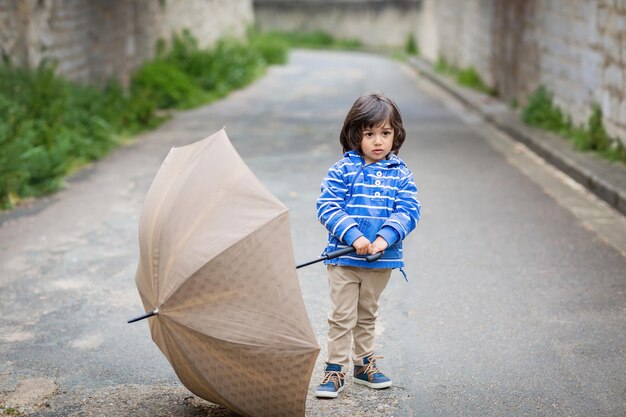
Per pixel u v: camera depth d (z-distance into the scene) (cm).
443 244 639
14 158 809
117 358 429
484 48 1855
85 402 377
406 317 484
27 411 368
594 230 678
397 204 365
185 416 362
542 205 770
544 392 383
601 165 880
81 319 487
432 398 378
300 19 4366
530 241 645
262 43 2927
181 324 311
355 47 4038
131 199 805
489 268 578
